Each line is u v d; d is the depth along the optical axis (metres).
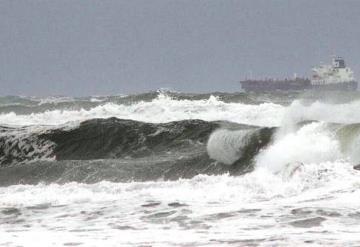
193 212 51.34
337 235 40.72
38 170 83.69
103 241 42.62
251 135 78.06
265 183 59.72
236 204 53.38
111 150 99.00
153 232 45.25
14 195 66.25
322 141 67.38
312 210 48.12
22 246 41.69
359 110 91.62
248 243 39.81
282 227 44.12
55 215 54.88
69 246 41.34
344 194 52.75
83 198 61.53
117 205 56.66
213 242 40.66
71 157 99.56
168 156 91.12
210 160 78.94
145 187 64.56
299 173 59.31
